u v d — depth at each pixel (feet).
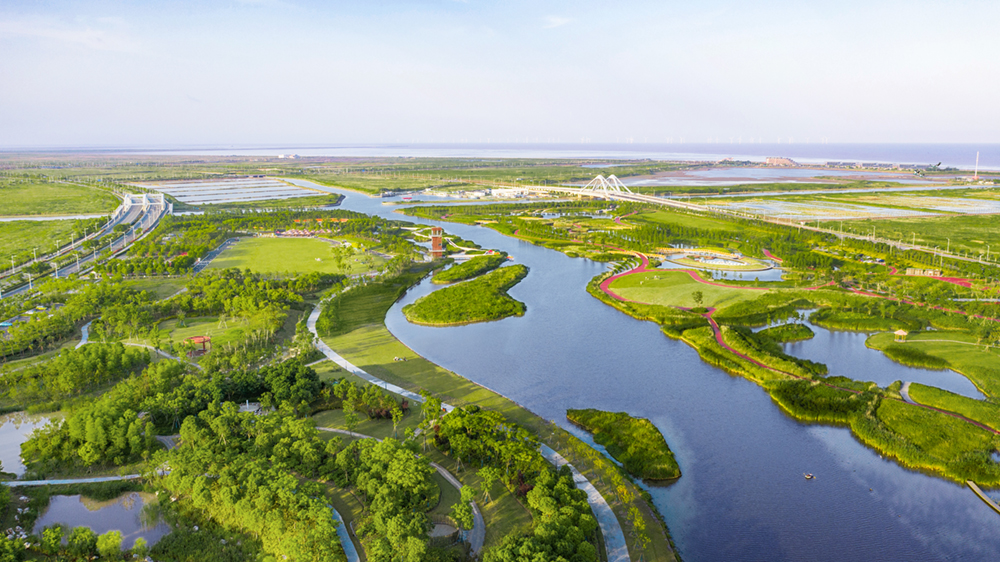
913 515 439.63
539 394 621.31
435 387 622.13
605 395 621.31
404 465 425.28
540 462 451.12
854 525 428.97
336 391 570.87
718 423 566.77
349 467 451.94
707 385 647.56
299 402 556.92
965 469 479.41
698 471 490.49
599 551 385.09
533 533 380.37
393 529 369.50
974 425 531.09
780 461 506.48
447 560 361.51
